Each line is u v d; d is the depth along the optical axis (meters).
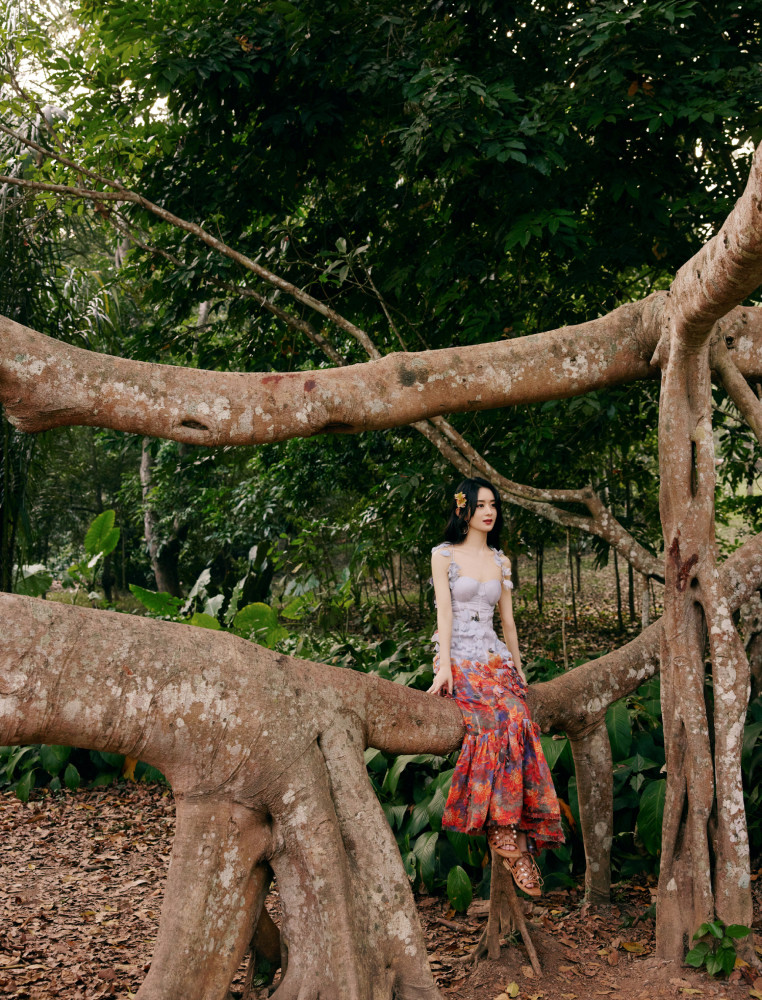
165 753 2.27
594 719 3.91
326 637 8.91
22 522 8.59
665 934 3.34
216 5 5.20
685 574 3.36
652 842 4.25
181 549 17.06
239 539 14.13
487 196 5.24
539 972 3.37
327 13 5.30
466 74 4.70
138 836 5.75
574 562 17.33
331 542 10.71
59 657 2.10
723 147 5.97
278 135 5.57
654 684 5.14
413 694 3.06
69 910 4.43
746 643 4.87
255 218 6.67
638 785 4.55
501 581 3.43
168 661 2.25
